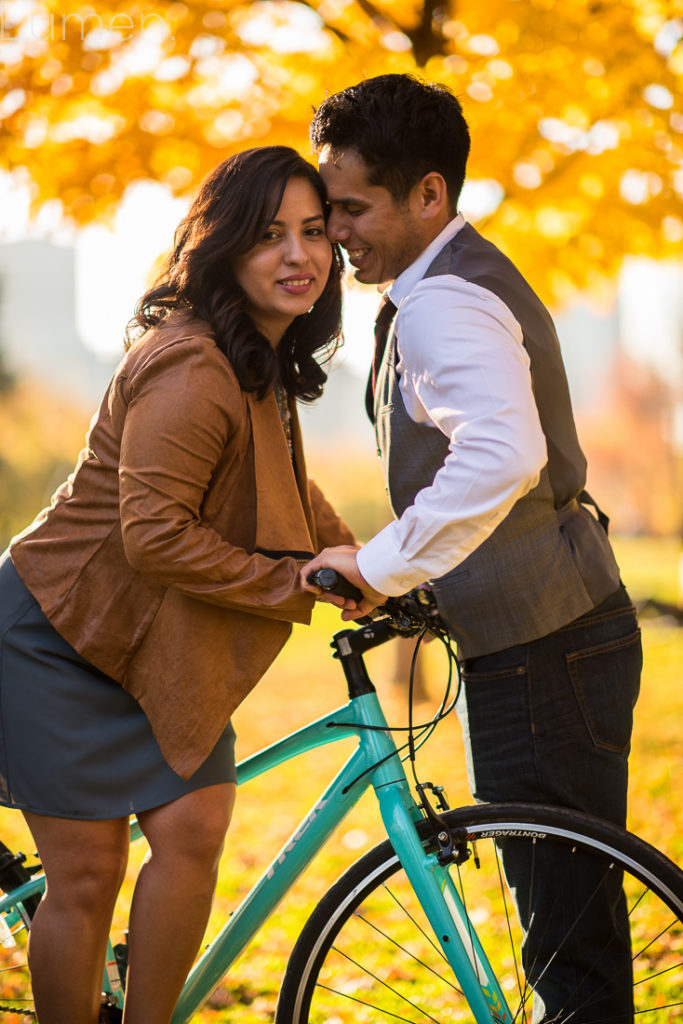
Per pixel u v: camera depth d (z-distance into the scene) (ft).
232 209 9.51
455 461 8.80
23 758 9.79
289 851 10.21
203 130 25.25
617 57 23.66
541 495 9.99
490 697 10.32
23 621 9.87
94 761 9.70
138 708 9.94
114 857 9.84
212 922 17.15
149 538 9.00
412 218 10.12
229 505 9.66
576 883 10.18
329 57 25.66
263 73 25.57
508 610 9.99
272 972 15.20
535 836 10.07
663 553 121.39
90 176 25.09
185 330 9.46
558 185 26.37
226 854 21.52
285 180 9.55
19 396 133.08
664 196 26.45
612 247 27.78
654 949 13.43
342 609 9.44
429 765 27.91
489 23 23.36
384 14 25.05
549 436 10.02
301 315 10.80
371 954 15.70
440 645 51.60
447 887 9.99
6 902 10.80
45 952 9.73
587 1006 10.48
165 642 9.53
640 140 25.82
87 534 9.75
